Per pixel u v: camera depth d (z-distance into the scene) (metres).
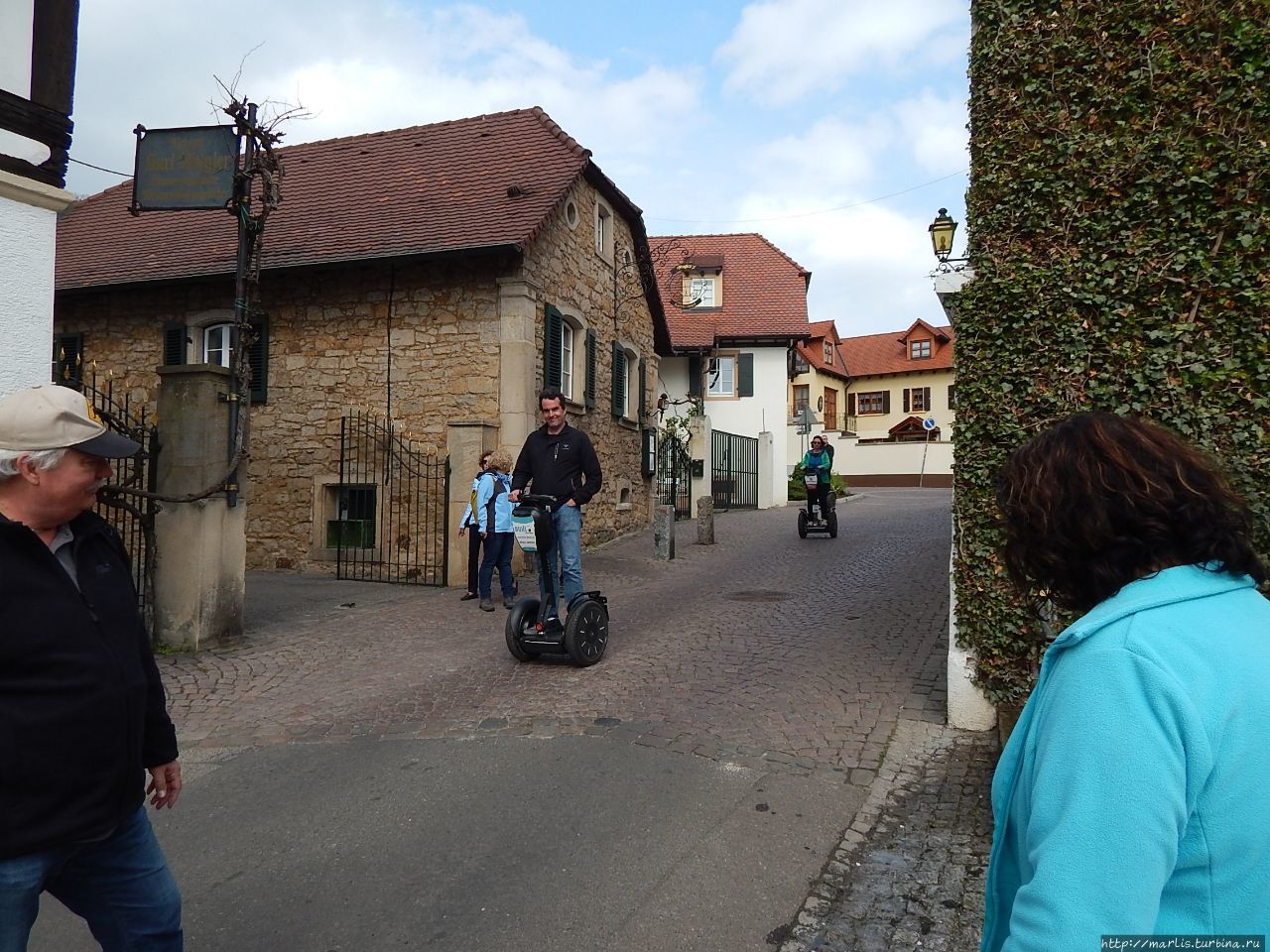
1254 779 1.03
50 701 1.80
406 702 5.61
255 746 4.92
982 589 4.70
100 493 6.70
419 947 2.83
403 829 3.72
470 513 9.46
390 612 8.89
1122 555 1.22
